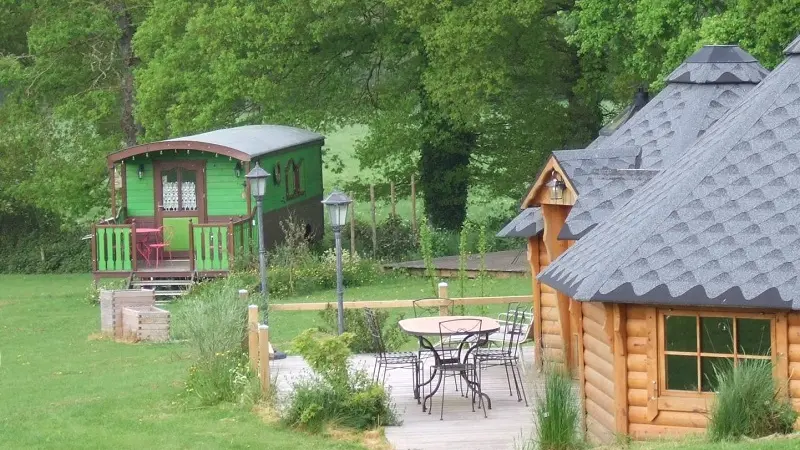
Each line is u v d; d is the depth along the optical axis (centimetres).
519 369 2156
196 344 2120
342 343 1884
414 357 2003
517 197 4550
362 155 4566
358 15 4344
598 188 1931
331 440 1759
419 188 4628
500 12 3809
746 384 1498
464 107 3950
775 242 1548
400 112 4434
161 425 1844
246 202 3609
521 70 4212
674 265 1561
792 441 1370
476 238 4234
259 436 1766
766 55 2936
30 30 4703
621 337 1608
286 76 4447
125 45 4919
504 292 3222
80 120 4788
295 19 4191
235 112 4647
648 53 3422
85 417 1928
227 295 2267
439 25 3912
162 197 3650
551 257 2089
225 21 4194
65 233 4834
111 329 2917
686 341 1591
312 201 4175
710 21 3022
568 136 4450
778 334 1530
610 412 1670
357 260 3672
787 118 1684
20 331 3128
